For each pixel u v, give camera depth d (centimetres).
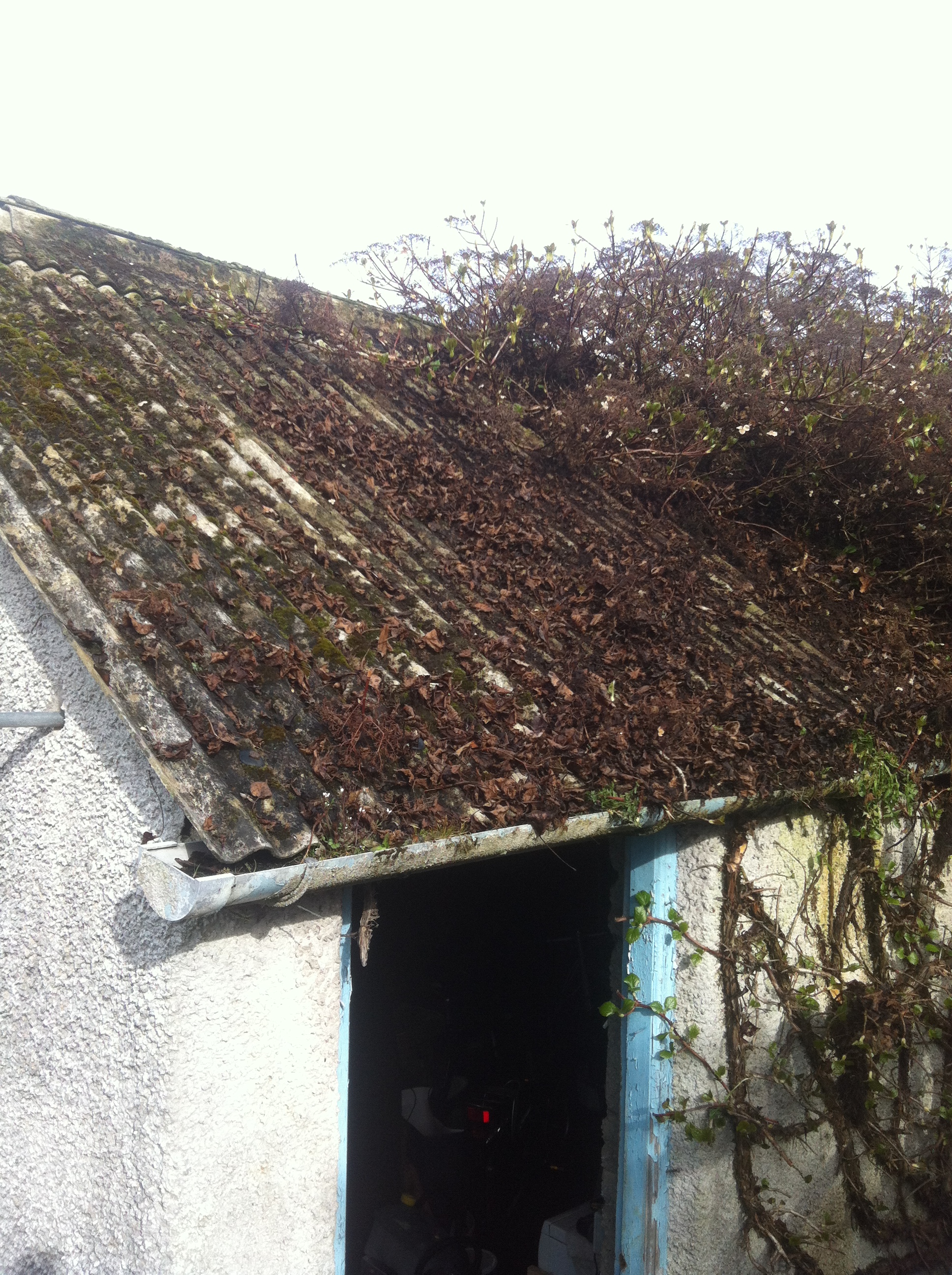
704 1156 372
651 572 506
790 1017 391
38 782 289
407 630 343
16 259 497
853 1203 436
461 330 684
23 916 293
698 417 635
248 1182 245
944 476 633
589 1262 412
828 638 522
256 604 314
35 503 304
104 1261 252
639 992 359
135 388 427
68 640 268
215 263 614
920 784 438
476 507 500
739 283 693
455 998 548
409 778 264
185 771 228
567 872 553
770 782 355
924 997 441
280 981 252
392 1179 481
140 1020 241
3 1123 297
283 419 479
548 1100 511
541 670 367
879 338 662
